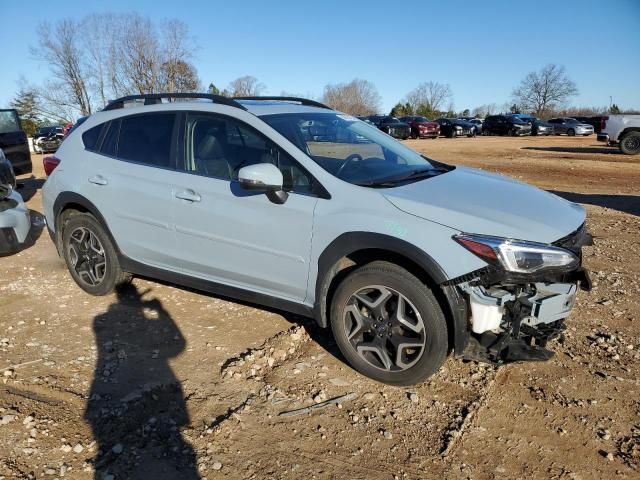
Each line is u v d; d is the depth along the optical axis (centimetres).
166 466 268
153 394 330
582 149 2219
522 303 300
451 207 313
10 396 326
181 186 396
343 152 384
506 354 304
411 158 424
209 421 304
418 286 309
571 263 299
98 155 457
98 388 336
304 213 340
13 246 513
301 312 362
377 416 309
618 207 913
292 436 292
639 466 269
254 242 364
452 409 315
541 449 282
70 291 496
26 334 409
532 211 323
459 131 3581
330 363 366
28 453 276
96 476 260
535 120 3684
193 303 465
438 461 274
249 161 373
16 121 1100
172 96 431
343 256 327
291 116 398
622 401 321
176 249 409
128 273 473
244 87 5553
